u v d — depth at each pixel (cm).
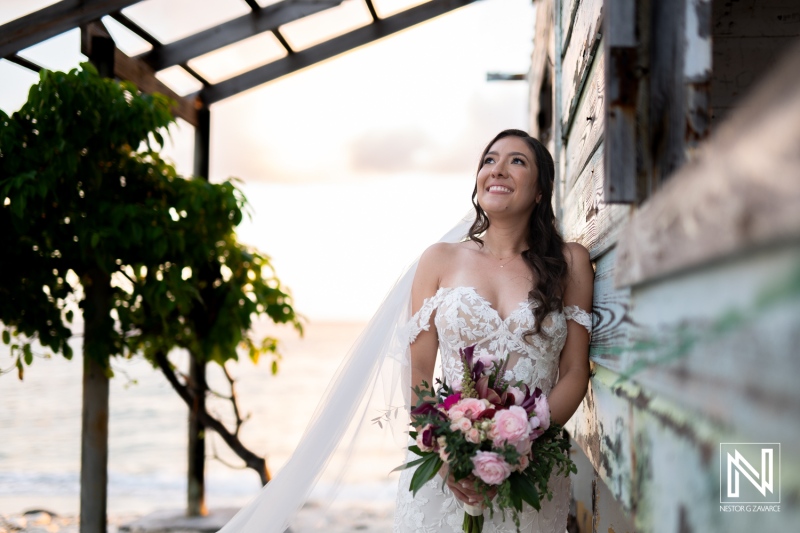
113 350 410
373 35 527
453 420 178
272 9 470
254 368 2900
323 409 254
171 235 400
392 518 498
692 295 94
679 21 120
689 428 95
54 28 382
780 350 63
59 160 363
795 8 257
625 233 142
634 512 136
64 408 1766
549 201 234
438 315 229
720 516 81
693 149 118
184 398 501
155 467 1126
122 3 386
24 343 396
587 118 225
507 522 211
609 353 179
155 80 468
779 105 57
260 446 1323
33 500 764
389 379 250
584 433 232
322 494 250
